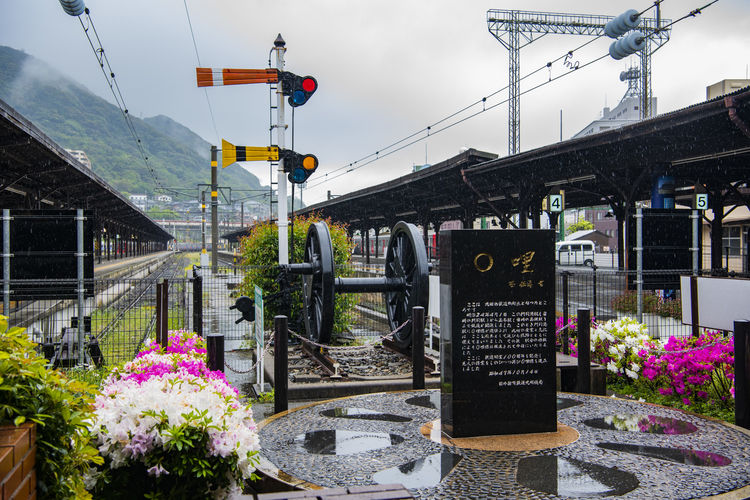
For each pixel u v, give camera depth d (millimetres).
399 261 9242
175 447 2855
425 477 3879
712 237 19953
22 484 1824
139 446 2844
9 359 1997
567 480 3797
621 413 5484
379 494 2910
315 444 4594
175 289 22062
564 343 8078
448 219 40188
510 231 4977
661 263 10586
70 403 2121
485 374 4875
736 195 20812
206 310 15922
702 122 12523
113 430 2879
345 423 5203
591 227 73812
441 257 5133
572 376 6996
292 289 10289
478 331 4898
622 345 7328
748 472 3896
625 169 17594
